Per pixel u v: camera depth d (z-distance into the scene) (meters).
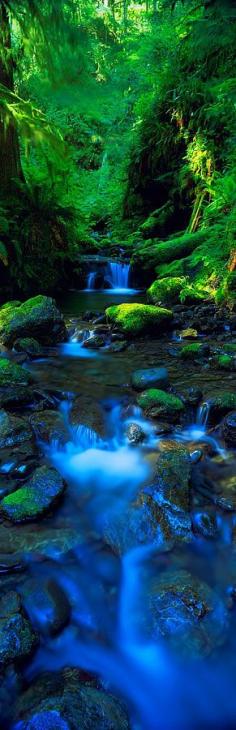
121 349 5.25
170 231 11.70
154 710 1.62
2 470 2.86
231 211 6.99
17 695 1.57
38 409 3.67
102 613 1.91
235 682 1.72
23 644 1.70
